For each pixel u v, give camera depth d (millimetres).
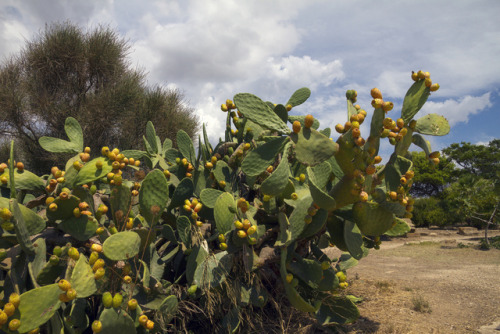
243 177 2691
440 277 5180
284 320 2404
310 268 1969
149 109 11445
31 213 1781
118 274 1706
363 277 5035
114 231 1879
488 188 13242
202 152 2631
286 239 1943
